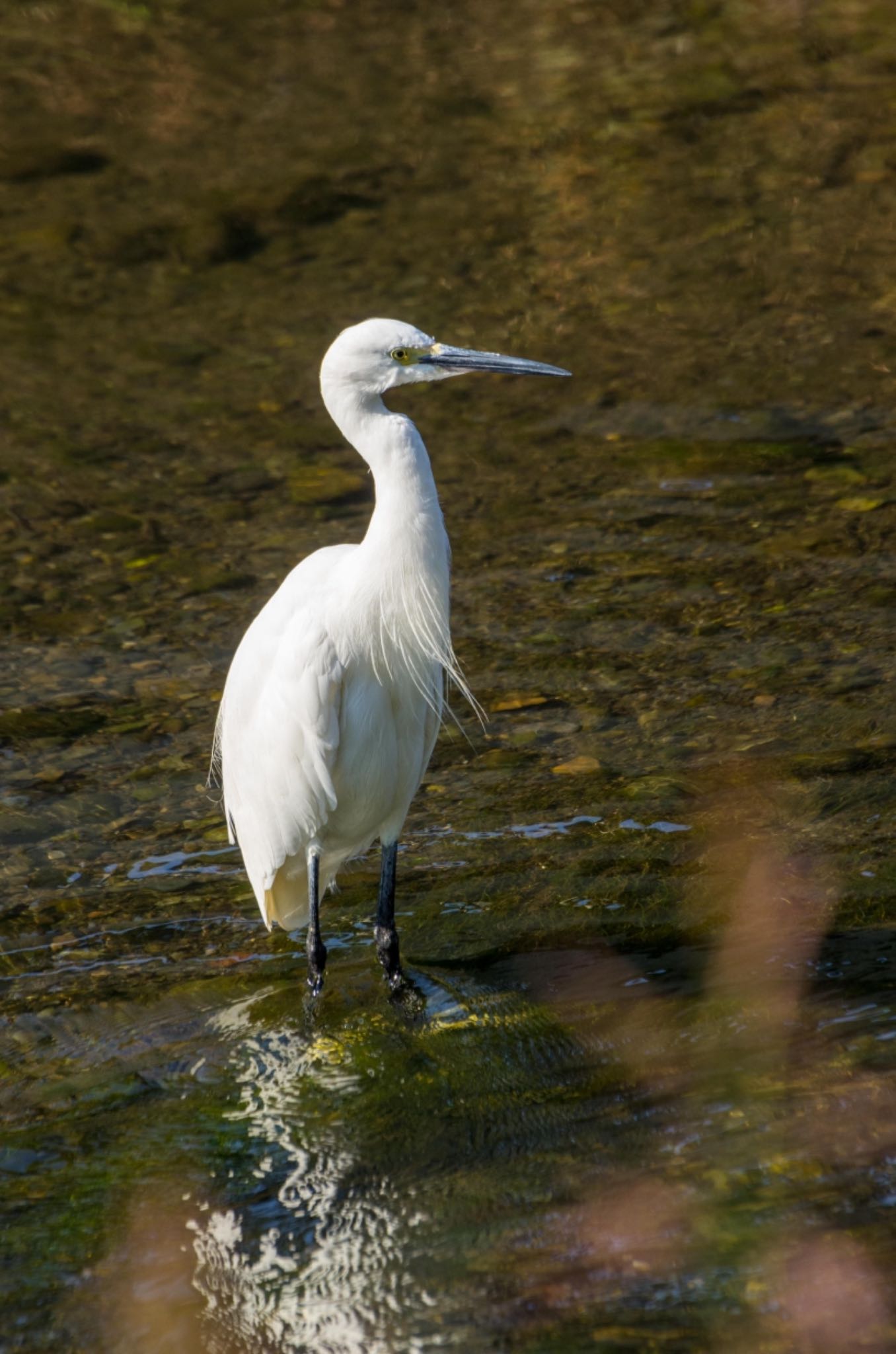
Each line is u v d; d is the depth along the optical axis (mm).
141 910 9352
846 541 13094
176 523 14328
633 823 9719
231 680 8828
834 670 11242
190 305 18984
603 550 13414
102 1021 8328
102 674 11977
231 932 9164
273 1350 6023
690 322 17766
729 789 9969
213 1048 8086
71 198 22000
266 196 21859
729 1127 6918
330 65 26359
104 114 24781
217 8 28953
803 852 9227
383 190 21891
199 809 10352
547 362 17094
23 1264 6586
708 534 13492
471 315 18312
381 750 8578
